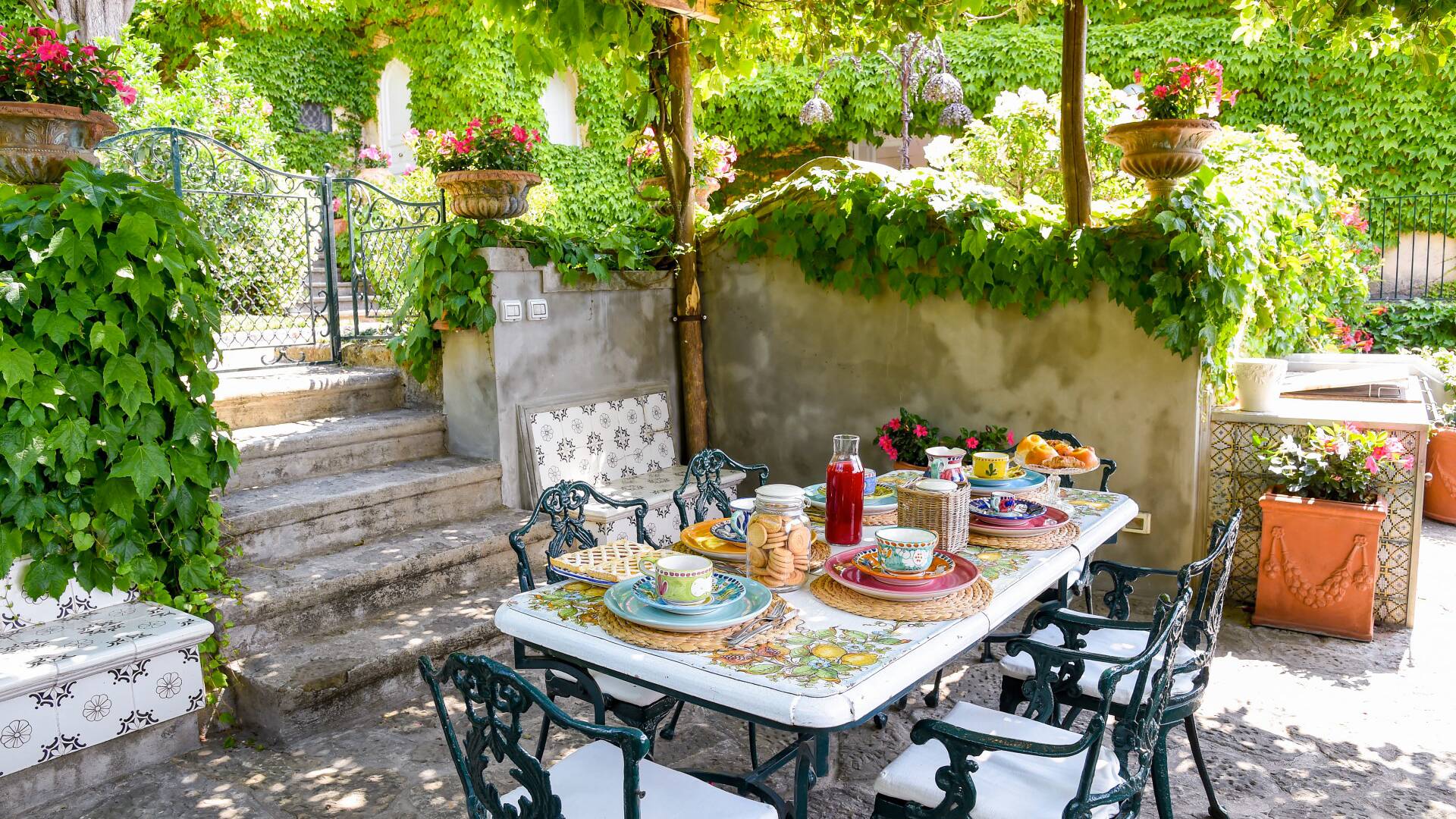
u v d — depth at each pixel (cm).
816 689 158
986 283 433
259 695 294
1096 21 941
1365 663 349
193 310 306
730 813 176
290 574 338
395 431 432
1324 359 625
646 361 511
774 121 1051
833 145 1089
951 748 165
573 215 1061
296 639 324
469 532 395
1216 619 224
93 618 288
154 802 257
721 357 530
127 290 286
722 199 1081
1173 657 186
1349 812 249
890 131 1003
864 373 484
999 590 207
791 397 509
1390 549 385
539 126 1027
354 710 304
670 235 521
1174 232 386
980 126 609
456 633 331
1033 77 925
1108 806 182
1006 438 430
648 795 183
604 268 473
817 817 250
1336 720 303
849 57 966
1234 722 302
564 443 453
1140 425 416
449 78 992
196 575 308
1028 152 592
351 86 1084
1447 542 515
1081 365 426
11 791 250
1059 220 425
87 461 288
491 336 427
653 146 539
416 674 322
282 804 255
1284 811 250
